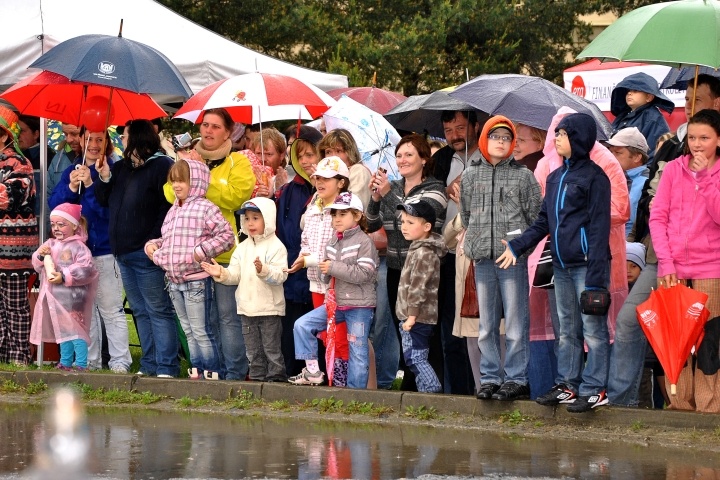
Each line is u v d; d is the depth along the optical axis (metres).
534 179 13.15
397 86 40.50
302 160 15.79
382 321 14.97
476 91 14.38
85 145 16.80
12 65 17.73
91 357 17.05
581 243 12.35
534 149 14.80
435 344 14.70
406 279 14.04
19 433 12.48
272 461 10.93
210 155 15.77
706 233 12.37
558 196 12.49
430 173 14.59
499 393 13.04
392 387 16.28
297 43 40.41
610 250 12.88
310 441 12.06
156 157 15.86
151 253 15.28
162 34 19.55
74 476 10.22
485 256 13.03
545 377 13.41
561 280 12.69
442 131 17.98
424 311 13.93
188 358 17.16
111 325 16.75
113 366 16.75
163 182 15.73
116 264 16.67
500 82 14.46
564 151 12.49
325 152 15.38
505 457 11.13
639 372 12.98
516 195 13.04
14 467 10.59
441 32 40.66
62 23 18.25
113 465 10.73
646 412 12.44
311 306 15.84
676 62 12.60
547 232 12.72
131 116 17.22
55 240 16.45
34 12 18.22
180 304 15.27
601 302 12.14
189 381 14.97
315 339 14.65
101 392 15.19
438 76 41.06
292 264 15.68
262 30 38.78
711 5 12.88
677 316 12.05
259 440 12.12
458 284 14.21
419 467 10.63
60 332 16.34
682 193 12.49
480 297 13.27
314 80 21.08
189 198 15.19
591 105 14.75
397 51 39.41
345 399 14.12
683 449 11.56
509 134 13.06
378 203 14.73
